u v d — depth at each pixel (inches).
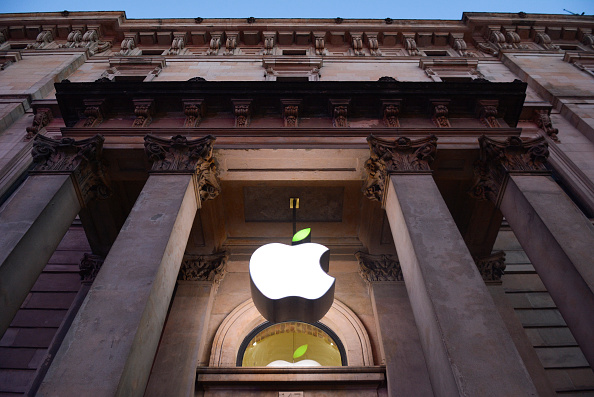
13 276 276.8
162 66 827.4
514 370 219.3
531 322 458.9
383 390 395.2
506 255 538.0
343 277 527.8
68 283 499.2
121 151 417.4
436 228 315.9
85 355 225.5
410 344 416.8
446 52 941.2
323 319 478.9
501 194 386.3
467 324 243.9
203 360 425.4
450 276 275.1
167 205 341.1
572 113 662.5
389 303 463.2
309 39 959.0
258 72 814.5
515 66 839.7
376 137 418.0
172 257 311.7
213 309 483.5
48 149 394.0
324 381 394.0
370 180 420.8
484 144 411.2
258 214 510.6
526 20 963.3
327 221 521.3
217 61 863.7
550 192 349.7
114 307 252.7
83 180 389.4
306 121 494.3
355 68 840.3
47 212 328.8
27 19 949.8
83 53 868.6
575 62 839.7
